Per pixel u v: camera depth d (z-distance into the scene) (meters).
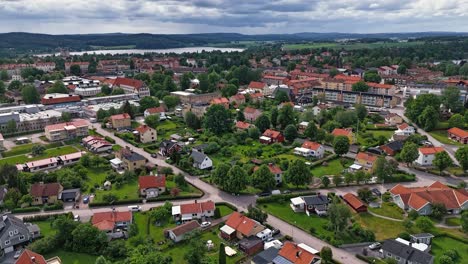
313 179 152.88
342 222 111.19
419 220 113.50
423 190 132.50
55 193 133.62
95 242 105.25
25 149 186.75
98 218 116.69
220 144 193.00
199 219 122.56
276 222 121.56
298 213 126.62
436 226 118.25
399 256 99.06
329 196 137.50
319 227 117.94
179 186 145.75
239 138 198.12
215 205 132.00
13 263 99.31
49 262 96.19
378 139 195.25
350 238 110.94
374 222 120.88
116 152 175.62
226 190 141.88
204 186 147.75
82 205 132.62
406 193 131.38
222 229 113.50
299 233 115.25
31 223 119.69
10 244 105.81
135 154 166.38
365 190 135.38
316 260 96.31
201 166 162.00
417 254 98.06
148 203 134.00
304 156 177.62
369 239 109.31
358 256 102.50
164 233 113.12
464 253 103.31
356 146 189.50
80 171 153.50
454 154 171.50
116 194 140.12
